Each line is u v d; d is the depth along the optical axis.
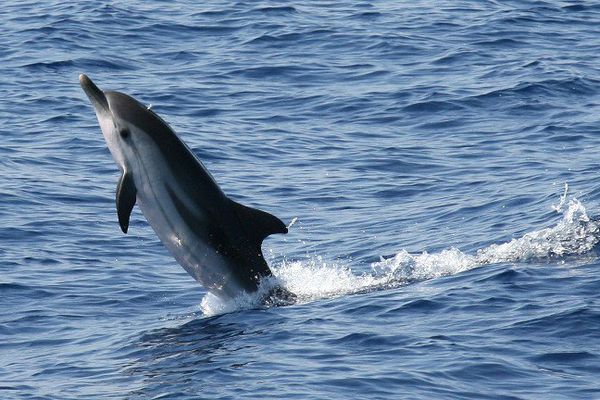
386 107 87.00
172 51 104.00
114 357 41.78
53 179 69.75
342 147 78.38
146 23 112.00
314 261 56.00
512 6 117.75
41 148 76.62
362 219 63.38
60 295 50.88
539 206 61.75
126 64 100.06
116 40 106.62
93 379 39.22
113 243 58.84
